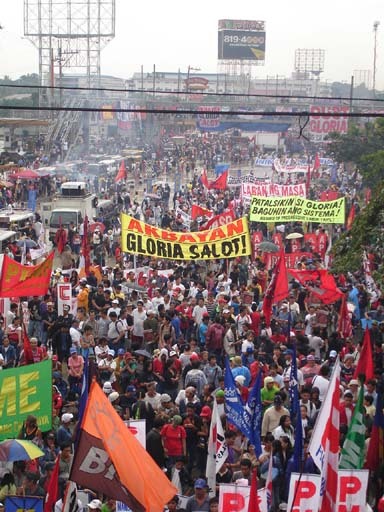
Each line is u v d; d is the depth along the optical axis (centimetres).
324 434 1402
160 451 1823
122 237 2877
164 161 10319
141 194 7706
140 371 2167
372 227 2430
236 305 2814
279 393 1942
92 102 11769
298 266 3462
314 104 13962
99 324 2558
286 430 1761
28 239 4275
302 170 7519
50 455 1700
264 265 3584
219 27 19762
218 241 2891
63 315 2705
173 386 2172
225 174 6475
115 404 1916
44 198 6812
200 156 12131
